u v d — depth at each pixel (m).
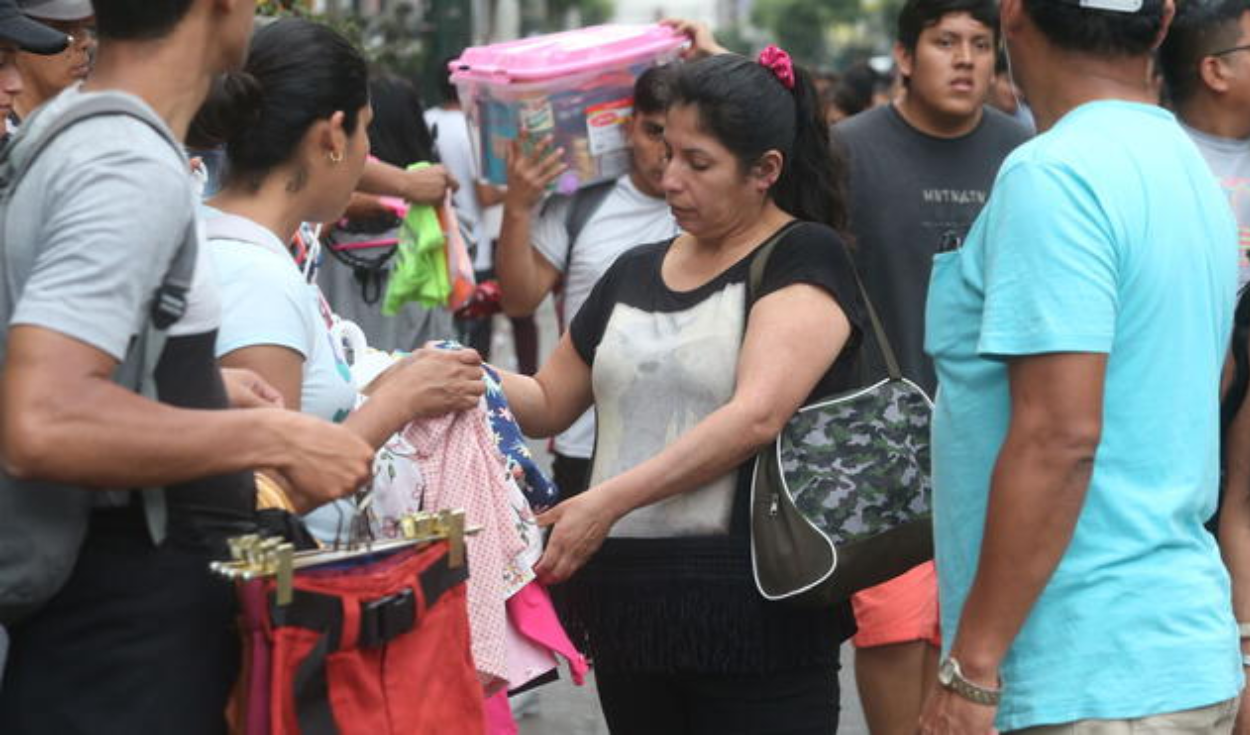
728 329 6.24
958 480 5.04
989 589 4.75
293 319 5.29
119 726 4.38
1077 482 4.66
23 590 4.29
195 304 4.39
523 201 8.90
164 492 4.42
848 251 6.57
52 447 3.98
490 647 5.81
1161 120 5.00
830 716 6.40
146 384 4.30
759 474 6.11
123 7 4.34
